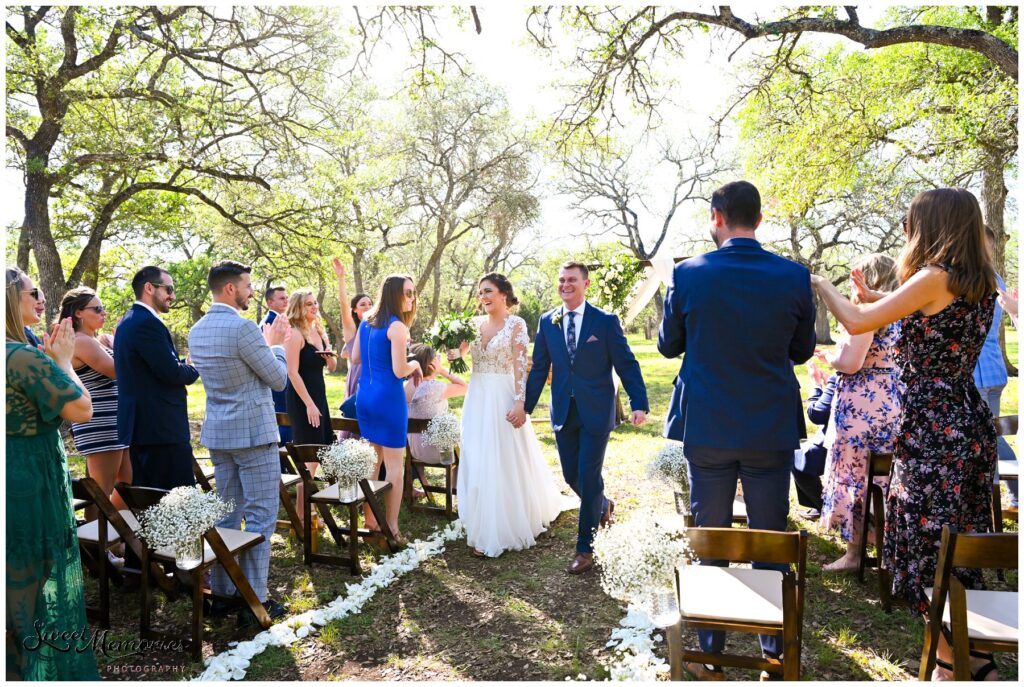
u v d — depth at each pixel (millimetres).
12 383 2271
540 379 4012
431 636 3121
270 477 3400
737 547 2168
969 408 2424
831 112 11211
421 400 4922
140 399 3504
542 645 3006
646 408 3713
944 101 10250
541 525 4449
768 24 6949
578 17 7898
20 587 2328
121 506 4059
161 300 3658
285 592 3641
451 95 23375
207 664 2857
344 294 5738
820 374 4078
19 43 10164
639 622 3096
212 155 13273
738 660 2291
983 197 10062
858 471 3490
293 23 11906
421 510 4895
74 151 11656
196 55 11438
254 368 3289
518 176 24406
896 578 2590
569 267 3857
